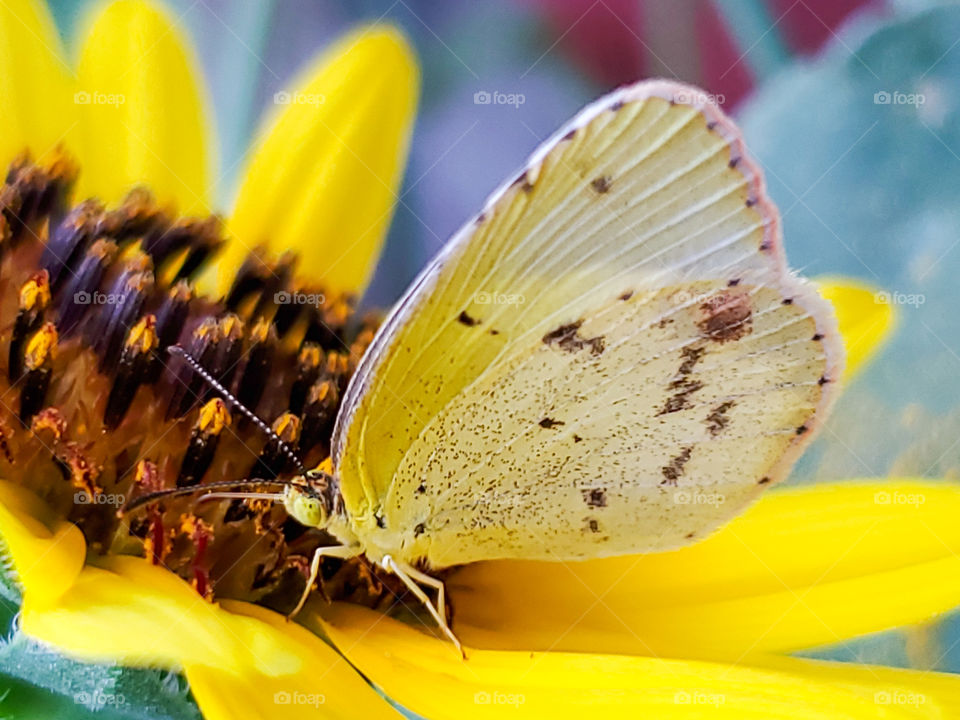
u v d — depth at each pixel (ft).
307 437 0.29
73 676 0.26
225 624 0.27
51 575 0.26
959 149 0.33
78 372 0.28
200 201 0.30
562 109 0.34
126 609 0.26
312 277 0.31
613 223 0.27
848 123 0.33
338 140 0.31
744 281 0.28
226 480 0.29
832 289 0.31
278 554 0.29
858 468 0.32
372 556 0.28
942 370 0.32
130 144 0.30
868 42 0.33
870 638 0.31
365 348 0.31
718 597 0.29
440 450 0.28
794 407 0.28
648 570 0.30
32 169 0.29
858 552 0.29
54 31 0.29
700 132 0.27
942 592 0.29
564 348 0.28
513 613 0.30
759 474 0.29
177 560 0.28
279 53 0.32
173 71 0.30
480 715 0.27
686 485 0.29
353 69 0.31
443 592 0.29
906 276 0.33
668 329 0.28
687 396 0.28
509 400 0.28
